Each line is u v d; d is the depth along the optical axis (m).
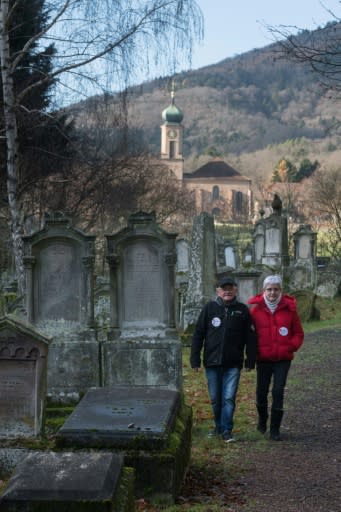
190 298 15.93
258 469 7.09
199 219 16.03
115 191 29.20
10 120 17.45
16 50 20.17
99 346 9.27
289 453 7.66
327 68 10.13
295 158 112.88
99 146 25.27
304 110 159.25
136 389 7.27
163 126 121.19
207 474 6.92
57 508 4.25
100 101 20.36
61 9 17.73
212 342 8.35
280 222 28.44
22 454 6.33
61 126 21.62
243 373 12.98
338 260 31.81
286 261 28.22
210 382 8.45
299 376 12.36
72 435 6.02
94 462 4.68
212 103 182.75
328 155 108.38
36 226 27.17
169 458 5.92
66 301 9.48
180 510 5.79
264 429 8.67
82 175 25.31
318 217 53.53
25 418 6.67
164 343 9.23
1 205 24.58
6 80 17.34
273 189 74.69
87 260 9.41
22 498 4.27
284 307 8.40
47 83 19.14
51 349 9.23
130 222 9.46
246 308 8.42
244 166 127.81
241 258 39.56
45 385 6.73
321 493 6.30
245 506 5.96
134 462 5.93
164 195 42.69
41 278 9.52
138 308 9.48
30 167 23.58
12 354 6.66
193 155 159.75
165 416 6.38
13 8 17.28
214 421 8.98
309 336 18.06
